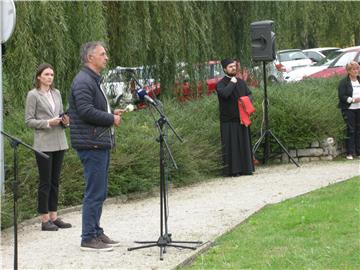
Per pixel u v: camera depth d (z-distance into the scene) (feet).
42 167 31.91
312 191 38.50
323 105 54.29
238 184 43.75
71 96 27.35
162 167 27.73
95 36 48.01
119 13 54.65
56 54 46.73
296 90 58.65
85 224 27.91
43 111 31.86
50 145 31.89
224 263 25.35
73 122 27.43
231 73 47.42
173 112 51.39
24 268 25.72
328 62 92.84
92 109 26.99
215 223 32.12
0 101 33.78
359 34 92.38
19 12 44.86
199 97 60.23
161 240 27.40
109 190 39.27
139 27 54.95
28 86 44.96
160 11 55.57
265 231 29.71
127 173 40.34
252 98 49.62
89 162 27.50
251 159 47.47
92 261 26.35
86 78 27.20
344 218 30.68
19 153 37.58
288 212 32.73
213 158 47.44
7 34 31.91
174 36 55.98
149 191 41.22
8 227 32.73
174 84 59.00
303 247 26.76
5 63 45.55
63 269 25.44
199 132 49.47
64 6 47.73
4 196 33.19
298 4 67.26
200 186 43.75
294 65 104.78
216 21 64.64
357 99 53.16
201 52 59.72
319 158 52.70
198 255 26.68
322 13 75.15
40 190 32.07
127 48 55.01
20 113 44.37
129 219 34.22
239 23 65.62
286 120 52.16
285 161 52.75
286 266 24.56
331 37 86.79
